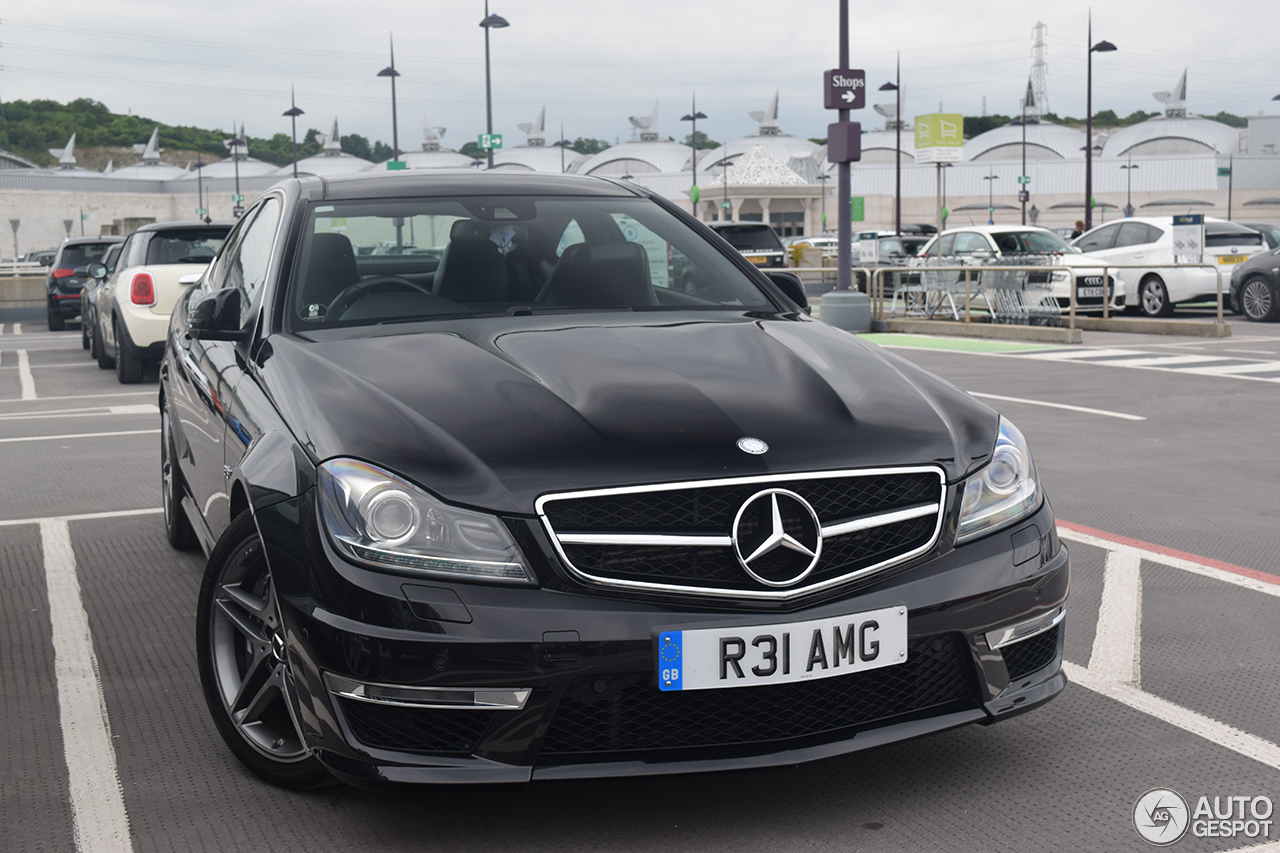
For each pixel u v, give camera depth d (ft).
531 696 8.33
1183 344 51.13
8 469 25.61
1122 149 497.05
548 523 8.40
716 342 10.89
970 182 455.22
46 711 12.05
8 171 421.59
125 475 24.79
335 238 12.45
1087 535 19.02
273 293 11.89
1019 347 51.16
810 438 9.07
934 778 10.15
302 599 8.68
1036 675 9.71
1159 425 29.63
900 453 9.14
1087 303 61.46
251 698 10.03
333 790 10.07
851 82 58.44
